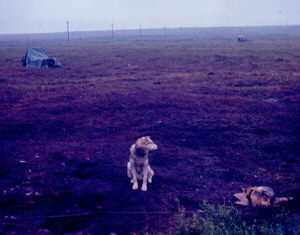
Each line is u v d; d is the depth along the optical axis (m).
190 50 45.75
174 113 11.98
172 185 6.30
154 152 8.14
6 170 6.59
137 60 33.47
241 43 61.12
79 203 5.37
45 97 14.89
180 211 5.19
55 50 51.12
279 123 10.83
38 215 4.94
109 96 14.98
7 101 13.90
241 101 13.88
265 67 25.27
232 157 8.05
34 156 7.44
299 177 6.81
